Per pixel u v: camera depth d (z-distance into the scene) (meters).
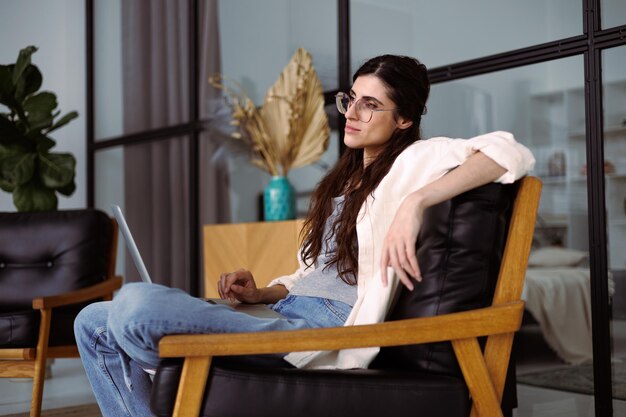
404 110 1.79
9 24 5.38
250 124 3.96
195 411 1.43
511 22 3.07
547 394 3.00
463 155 1.57
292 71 3.80
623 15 2.75
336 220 1.75
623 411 2.71
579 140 2.87
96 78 5.35
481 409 1.47
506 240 1.57
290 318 1.72
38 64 5.44
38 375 2.93
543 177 2.98
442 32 3.30
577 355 2.90
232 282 1.96
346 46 3.67
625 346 2.71
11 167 4.45
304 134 3.75
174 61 4.70
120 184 5.15
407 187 1.65
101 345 1.76
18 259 3.59
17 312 2.97
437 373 1.51
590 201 2.81
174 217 4.71
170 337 1.41
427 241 1.58
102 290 3.31
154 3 4.86
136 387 1.73
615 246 2.74
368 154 1.85
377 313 1.56
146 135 4.89
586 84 2.83
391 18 3.49
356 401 1.44
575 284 2.88
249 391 1.44
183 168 4.64
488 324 1.46
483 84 3.17
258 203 4.10
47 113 4.54
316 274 1.77
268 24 4.08
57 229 3.60
